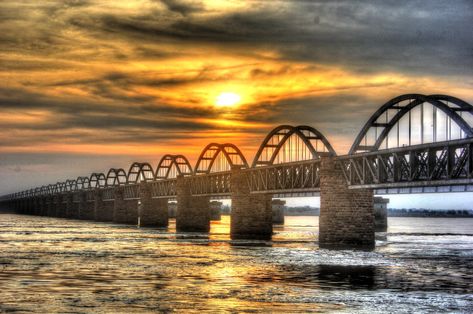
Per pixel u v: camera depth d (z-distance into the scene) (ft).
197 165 494.59
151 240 346.54
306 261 216.54
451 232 584.40
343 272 184.65
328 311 120.78
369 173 279.90
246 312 119.14
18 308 121.39
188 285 154.20
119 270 186.91
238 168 409.90
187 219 498.69
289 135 352.90
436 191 241.14
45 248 277.85
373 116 276.62
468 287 155.53
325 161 298.97
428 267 201.67
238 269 190.70
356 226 293.23
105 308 121.90
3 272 180.24
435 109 242.99
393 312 120.67
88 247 285.84
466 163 229.66
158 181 565.12
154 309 121.29
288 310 121.29
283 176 352.90
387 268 196.95
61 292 141.59
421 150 241.14
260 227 400.26
